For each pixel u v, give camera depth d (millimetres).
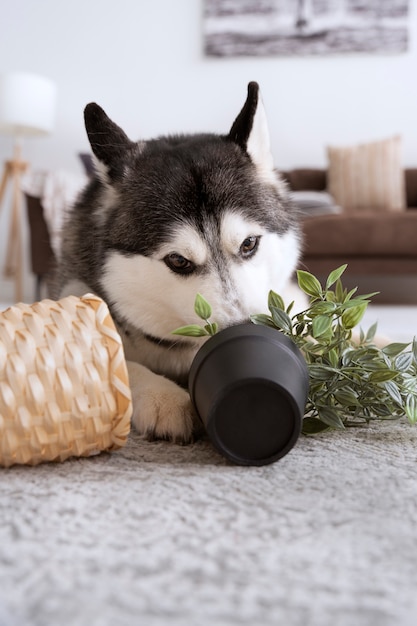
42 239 4793
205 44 6039
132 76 6164
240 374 929
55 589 596
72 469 963
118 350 991
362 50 5859
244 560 653
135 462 1002
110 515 773
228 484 882
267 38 5965
